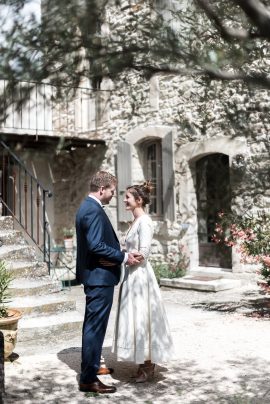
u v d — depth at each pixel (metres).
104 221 3.62
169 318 6.14
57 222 11.26
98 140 10.08
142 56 1.64
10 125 9.64
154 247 9.45
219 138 8.05
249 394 3.43
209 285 8.02
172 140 8.91
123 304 3.69
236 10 1.57
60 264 10.99
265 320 5.80
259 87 1.56
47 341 4.96
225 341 4.88
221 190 6.94
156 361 3.59
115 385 3.70
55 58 1.62
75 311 5.62
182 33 1.71
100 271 3.54
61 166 11.19
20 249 6.20
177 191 9.02
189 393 3.48
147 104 9.38
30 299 5.53
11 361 4.34
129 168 9.70
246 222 6.36
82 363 3.56
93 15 1.62
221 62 1.59
